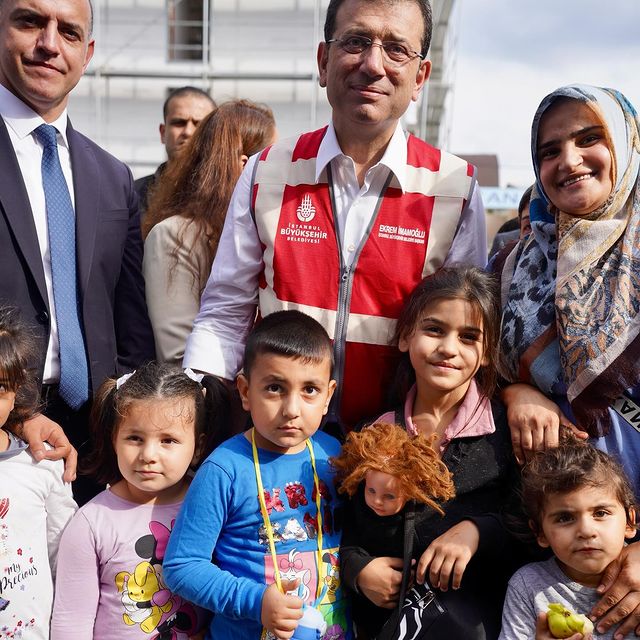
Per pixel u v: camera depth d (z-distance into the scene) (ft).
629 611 6.99
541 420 7.72
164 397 8.04
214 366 9.02
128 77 49.52
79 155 9.72
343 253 8.68
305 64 49.16
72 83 9.27
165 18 49.24
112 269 9.83
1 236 8.81
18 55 8.80
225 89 49.78
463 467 7.88
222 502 7.57
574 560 7.23
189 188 10.90
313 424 7.73
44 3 8.77
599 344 7.60
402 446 7.41
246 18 49.16
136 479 7.94
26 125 9.20
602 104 7.86
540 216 8.63
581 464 7.32
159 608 7.84
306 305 8.64
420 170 8.87
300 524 7.63
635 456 7.90
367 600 7.77
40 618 7.76
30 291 8.97
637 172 8.06
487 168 60.44
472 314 7.93
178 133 18.47
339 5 8.32
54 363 9.26
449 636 7.18
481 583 7.72
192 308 10.20
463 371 7.98
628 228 7.95
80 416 9.61
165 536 8.05
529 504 7.56
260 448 7.89
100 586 7.93
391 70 8.13
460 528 7.47
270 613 6.93
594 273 7.87
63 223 9.35
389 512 7.45
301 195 8.83
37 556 7.82
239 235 9.11
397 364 8.63
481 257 9.07
